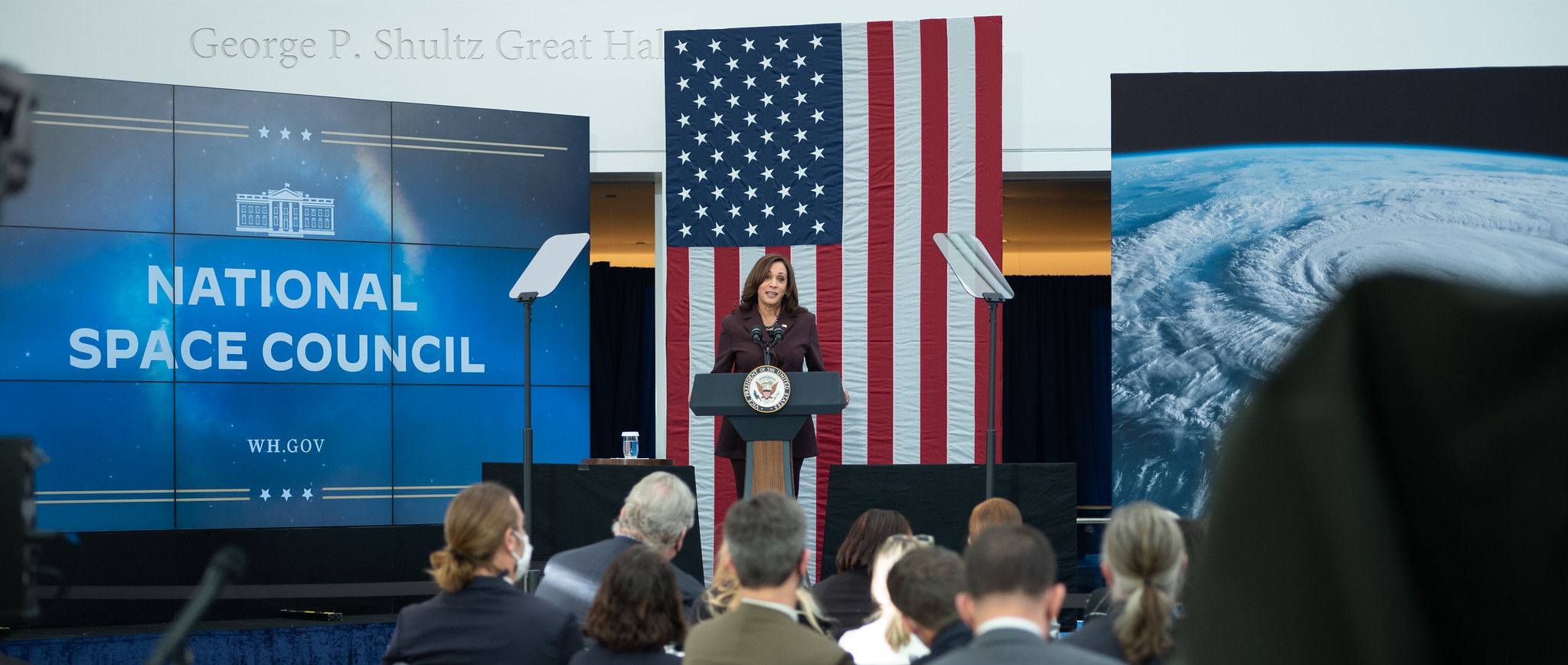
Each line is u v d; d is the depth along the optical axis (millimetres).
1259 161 6250
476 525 2365
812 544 6316
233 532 5902
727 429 4555
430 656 2320
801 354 4586
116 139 5840
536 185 6473
